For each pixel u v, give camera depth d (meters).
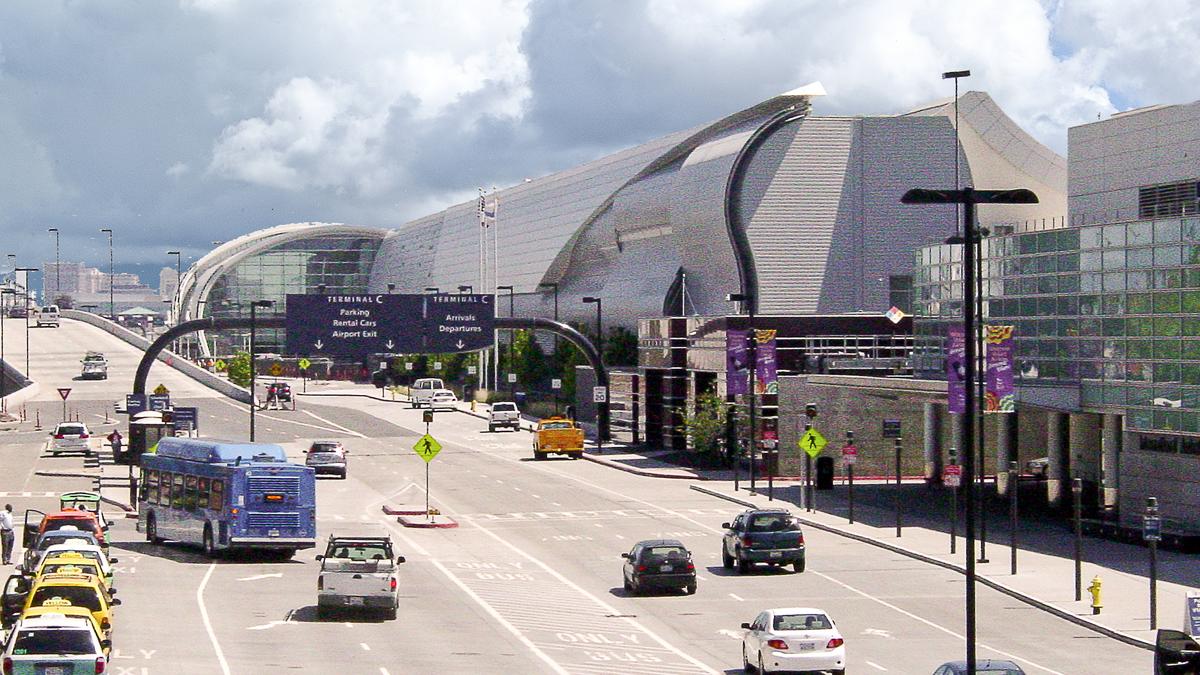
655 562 49.84
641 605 48.41
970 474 32.53
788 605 48.16
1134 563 54.94
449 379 188.50
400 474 92.88
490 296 105.81
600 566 57.41
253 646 39.66
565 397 150.50
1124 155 74.56
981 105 128.88
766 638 35.50
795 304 127.75
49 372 172.62
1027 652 39.97
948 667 30.81
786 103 133.62
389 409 149.88
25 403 142.75
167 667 36.12
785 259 127.94
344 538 45.12
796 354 100.69
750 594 50.41
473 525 69.81
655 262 160.12
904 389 75.81
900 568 55.94
